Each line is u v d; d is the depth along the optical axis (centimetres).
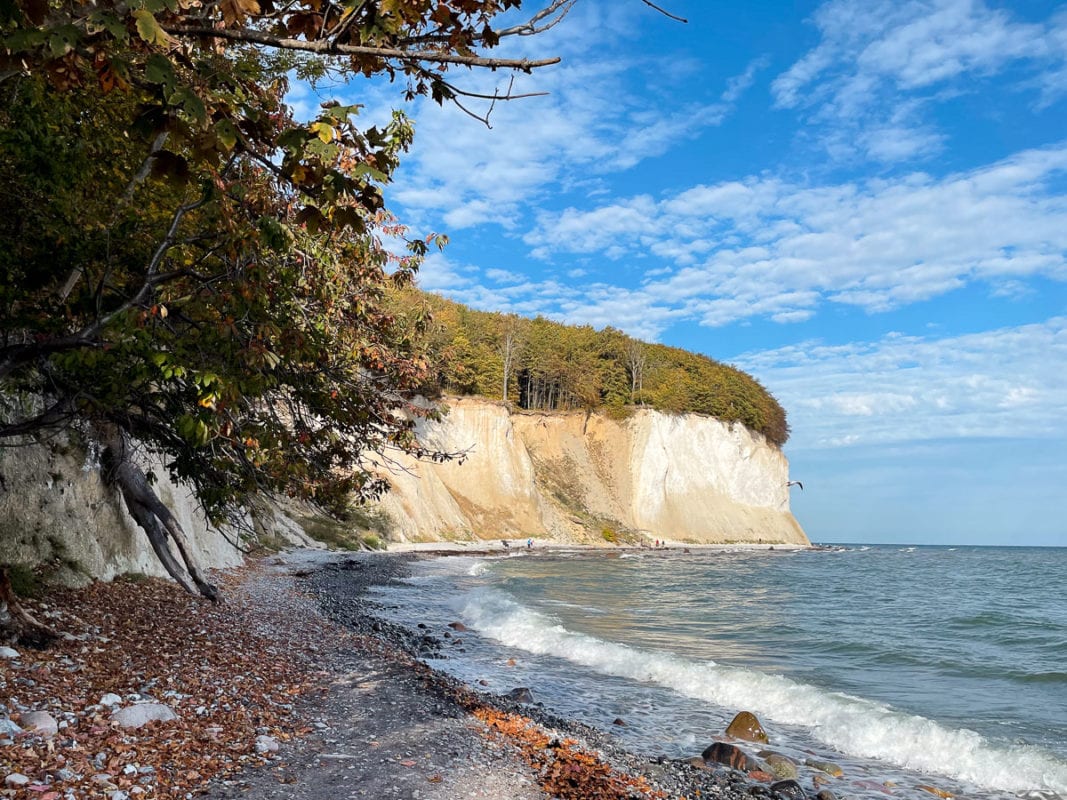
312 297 945
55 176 648
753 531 11256
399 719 915
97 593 1341
